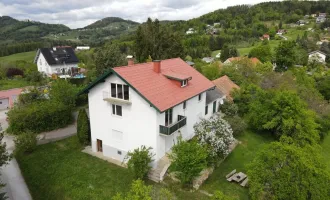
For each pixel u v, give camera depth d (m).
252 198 14.87
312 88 38.78
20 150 22.22
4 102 36.91
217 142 19.94
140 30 50.91
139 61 50.16
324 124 29.56
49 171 19.59
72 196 16.81
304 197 13.78
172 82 21.84
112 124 20.56
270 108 26.64
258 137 26.91
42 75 54.78
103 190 17.33
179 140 18.97
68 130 27.70
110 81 19.45
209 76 42.91
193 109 23.83
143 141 19.25
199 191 17.31
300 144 22.91
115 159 21.41
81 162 20.84
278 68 57.47
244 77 41.56
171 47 50.94
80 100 36.25
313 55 76.94
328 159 24.95
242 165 20.94
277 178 14.55
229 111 30.39
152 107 17.88
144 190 11.72
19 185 18.06
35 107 27.38
